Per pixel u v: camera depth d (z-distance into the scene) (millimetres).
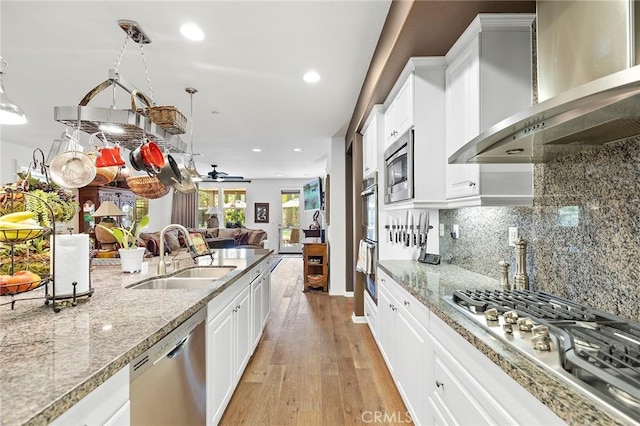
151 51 2449
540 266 1597
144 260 2945
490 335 1082
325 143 5672
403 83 2338
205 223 11461
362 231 3934
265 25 2141
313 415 2027
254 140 5441
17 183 1653
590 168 1292
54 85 3055
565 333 960
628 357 797
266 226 11508
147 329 1119
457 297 1497
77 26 2123
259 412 2057
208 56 2543
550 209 1524
